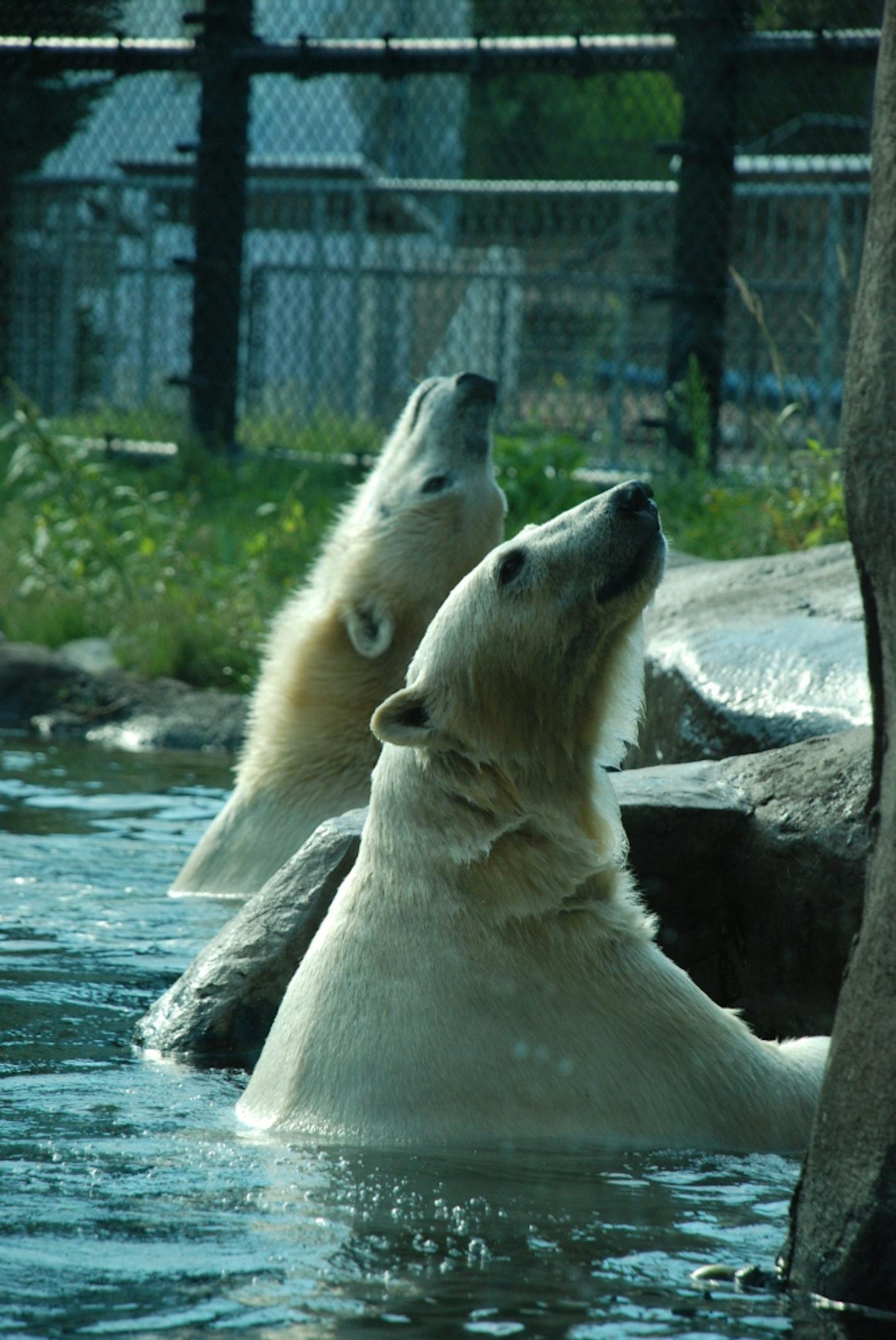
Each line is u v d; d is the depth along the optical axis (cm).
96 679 1806
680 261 2166
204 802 1326
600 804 629
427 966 577
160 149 3562
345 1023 582
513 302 3162
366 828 624
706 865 760
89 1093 634
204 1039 712
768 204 2941
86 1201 493
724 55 2098
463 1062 562
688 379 2106
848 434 397
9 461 2556
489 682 606
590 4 2391
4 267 2984
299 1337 390
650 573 608
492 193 2841
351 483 2264
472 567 1068
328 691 1037
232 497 2330
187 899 995
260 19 2967
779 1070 596
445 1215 482
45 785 1375
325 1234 464
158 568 2048
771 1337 392
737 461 2327
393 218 3197
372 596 1044
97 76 3067
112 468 2428
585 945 586
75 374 3312
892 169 383
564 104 3997
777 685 937
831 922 721
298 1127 570
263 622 1861
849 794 730
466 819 596
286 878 764
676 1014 584
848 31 2092
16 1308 407
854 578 1091
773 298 2998
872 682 411
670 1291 423
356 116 3784
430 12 3709
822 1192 419
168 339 3647
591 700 620
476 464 1073
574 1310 409
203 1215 480
